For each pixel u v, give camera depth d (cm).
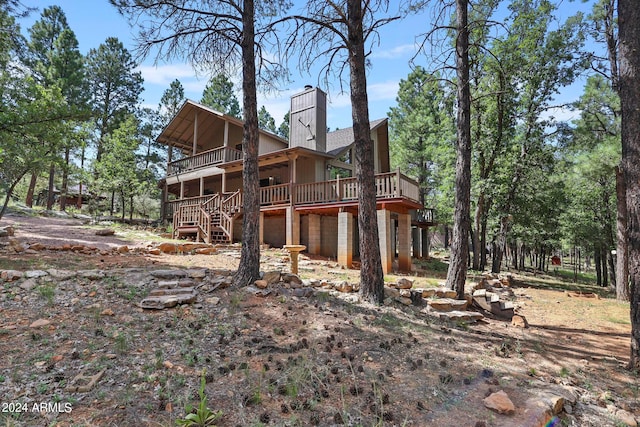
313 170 1602
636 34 438
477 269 1488
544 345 499
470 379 340
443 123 1672
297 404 274
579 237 2142
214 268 739
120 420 241
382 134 2023
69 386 276
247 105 645
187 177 1919
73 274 567
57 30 2244
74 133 880
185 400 272
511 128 1533
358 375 333
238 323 451
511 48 1327
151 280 591
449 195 1695
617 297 1056
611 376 394
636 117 435
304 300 570
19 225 1195
